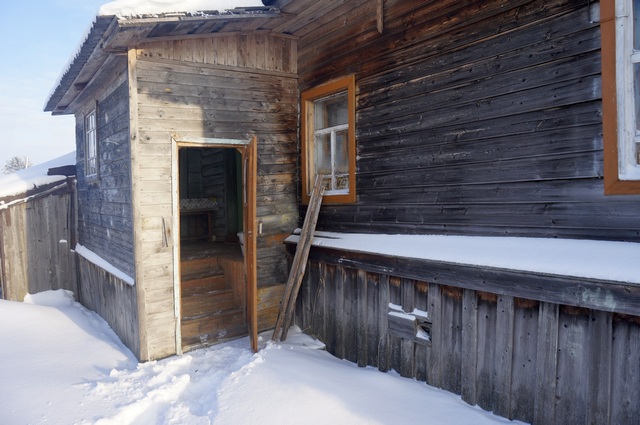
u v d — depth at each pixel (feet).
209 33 17.10
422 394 12.45
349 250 15.81
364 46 16.01
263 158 19.15
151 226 16.11
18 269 26.66
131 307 16.87
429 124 13.52
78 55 16.47
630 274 8.35
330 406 11.89
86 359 16.10
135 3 13.44
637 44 9.00
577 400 9.58
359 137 16.28
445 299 12.64
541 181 10.68
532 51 10.79
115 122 18.20
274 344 16.94
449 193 12.94
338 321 17.10
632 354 8.70
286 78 19.77
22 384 13.29
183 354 16.72
